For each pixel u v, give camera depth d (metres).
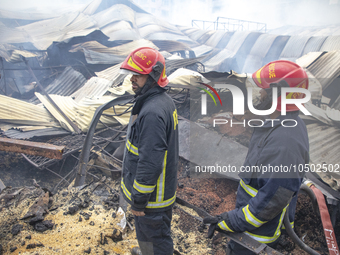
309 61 7.70
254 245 1.46
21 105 7.06
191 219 2.65
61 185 5.62
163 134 1.40
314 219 2.95
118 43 13.40
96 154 4.79
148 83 1.49
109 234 2.06
